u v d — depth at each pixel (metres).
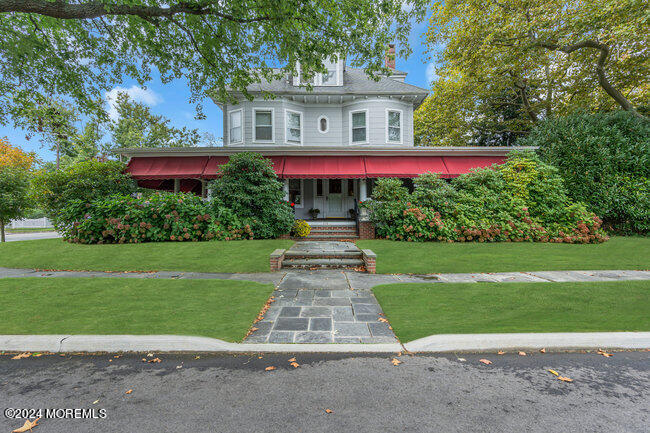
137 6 6.47
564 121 14.09
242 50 9.09
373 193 12.18
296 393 2.71
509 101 20.70
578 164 13.13
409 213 11.12
